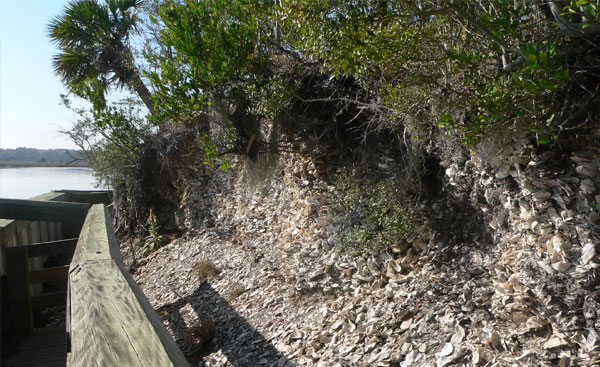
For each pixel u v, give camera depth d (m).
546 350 2.90
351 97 5.91
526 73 2.61
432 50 3.62
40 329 5.16
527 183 3.73
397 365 3.50
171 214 10.63
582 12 2.49
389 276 4.75
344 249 5.43
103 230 3.56
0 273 4.77
